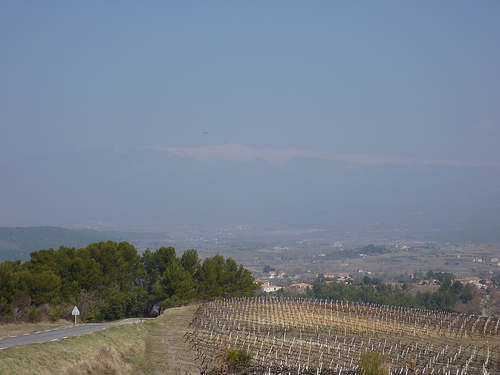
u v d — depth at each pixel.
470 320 66.62
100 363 28.44
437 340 51.84
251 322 53.84
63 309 56.34
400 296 142.62
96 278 65.00
